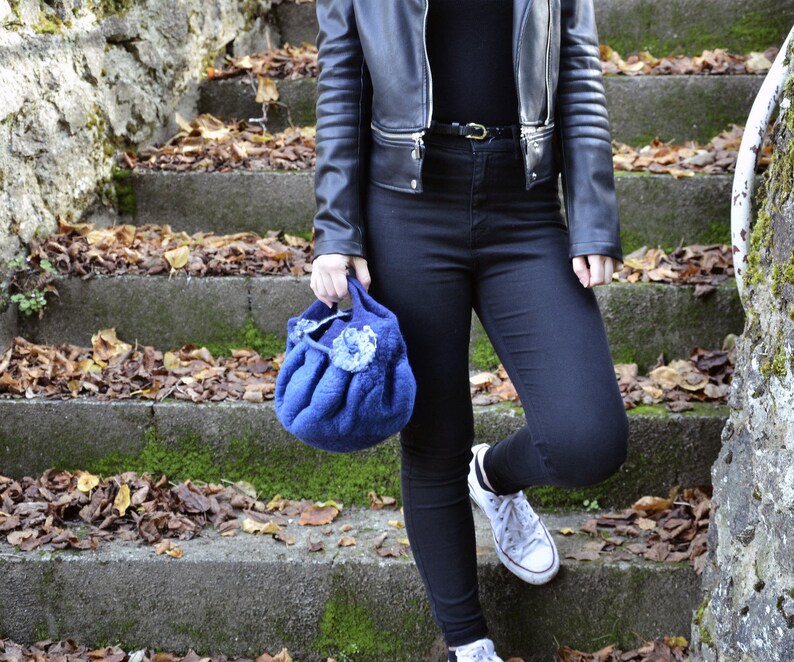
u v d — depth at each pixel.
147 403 2.45
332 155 1.66
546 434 1.67
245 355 2.71
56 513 2.26
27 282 2.71
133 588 2.11
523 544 2.06
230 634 2.12
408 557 2.11
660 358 2.62
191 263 2.78
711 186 2.88
